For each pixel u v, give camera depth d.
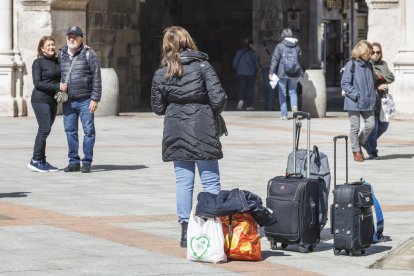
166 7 84.38
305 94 62.84
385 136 51.22
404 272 20.95
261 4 85.00
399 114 61.41
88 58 36.84
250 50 71.56
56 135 49.75
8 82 62.72
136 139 48.56
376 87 41.53
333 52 111.75
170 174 36.62
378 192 32.44
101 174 36.53
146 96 82.25
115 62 70.56
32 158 37.25
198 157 22.94
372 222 23.03
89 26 66.75
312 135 50.94
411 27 61.78
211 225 21.64
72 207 28.89
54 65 37.25
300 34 97.94
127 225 25.98
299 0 97.44
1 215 27.23
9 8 63.00
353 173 37.38
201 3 86.62
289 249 23.47
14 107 62.59
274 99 73.06
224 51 87.19
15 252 22.31
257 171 37.38
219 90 22.92
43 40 37.41
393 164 40.19
